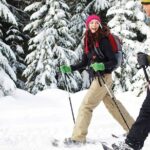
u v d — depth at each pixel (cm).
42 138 622
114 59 564
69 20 1862
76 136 573
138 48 1579
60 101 1053
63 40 1692
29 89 1709
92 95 581
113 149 441
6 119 808
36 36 1684
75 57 1708
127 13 1592
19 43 1883
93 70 582
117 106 588
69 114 870
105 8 1892
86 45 586
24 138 622
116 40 571
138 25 1606
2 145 574
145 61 429
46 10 1700
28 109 927
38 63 1659
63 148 561
